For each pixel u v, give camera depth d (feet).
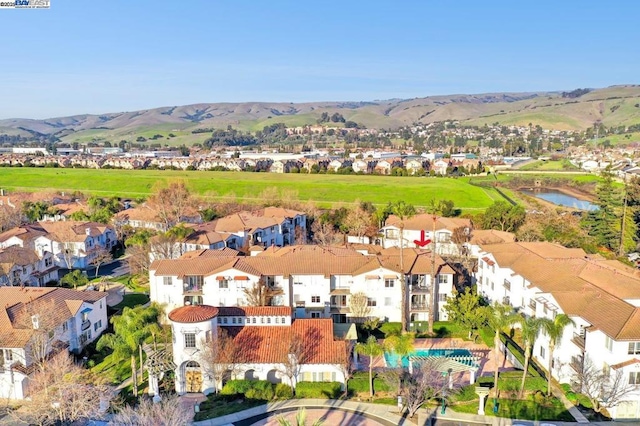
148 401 146.72
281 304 228.84
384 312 228.63
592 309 165.58
